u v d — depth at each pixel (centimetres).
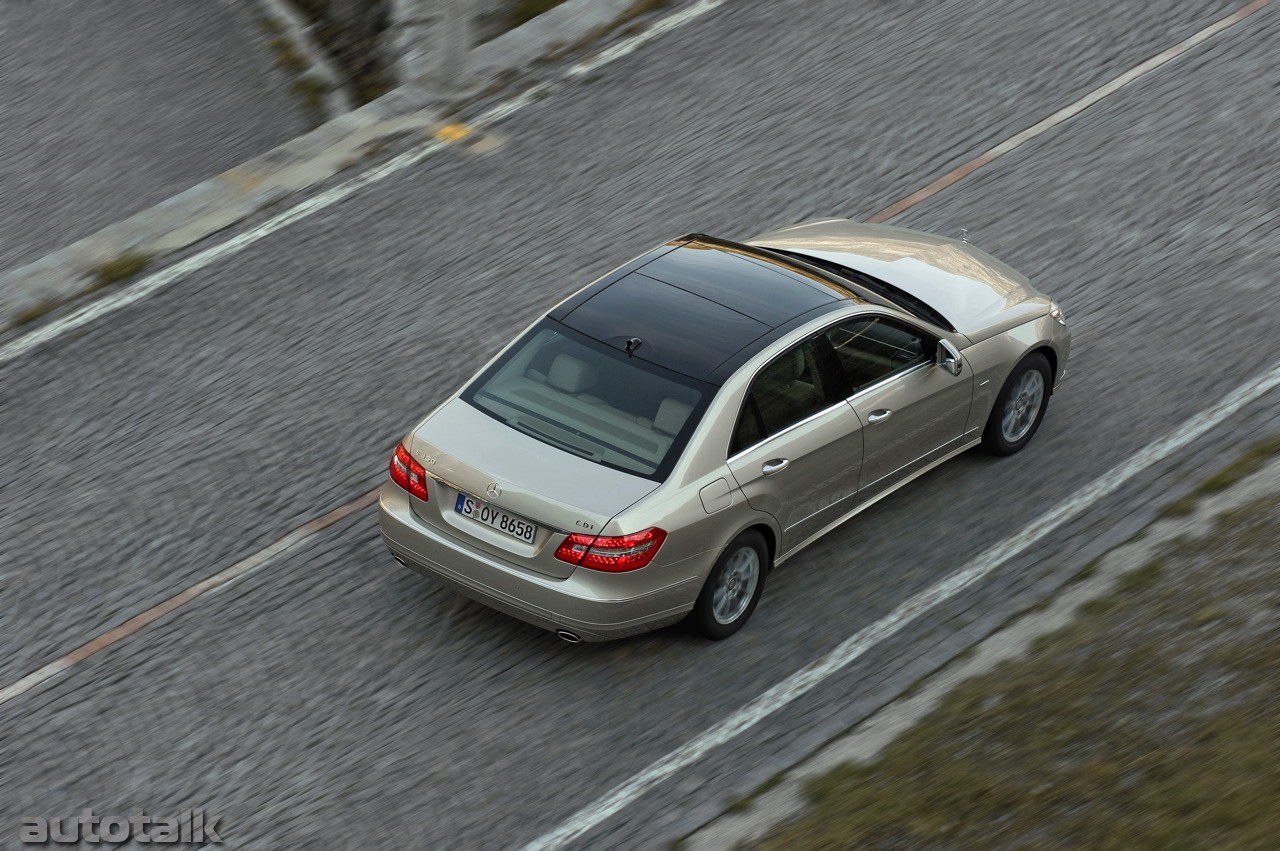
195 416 1973
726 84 2856
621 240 2375
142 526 1745
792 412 1520
